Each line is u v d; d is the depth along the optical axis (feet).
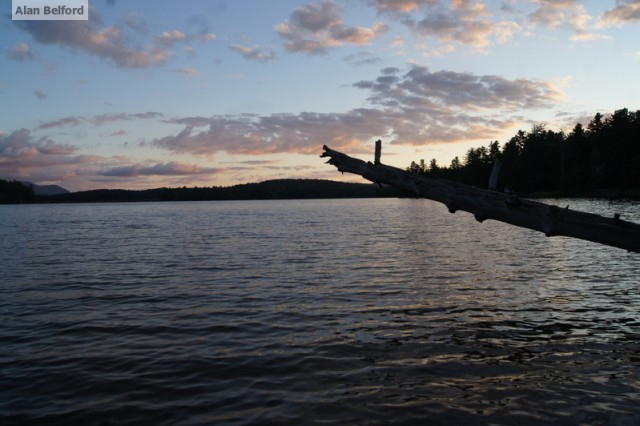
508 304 38.09
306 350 26.76
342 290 44.55
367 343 27.91
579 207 218.38
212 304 39.14
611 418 18.11
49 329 31.91
